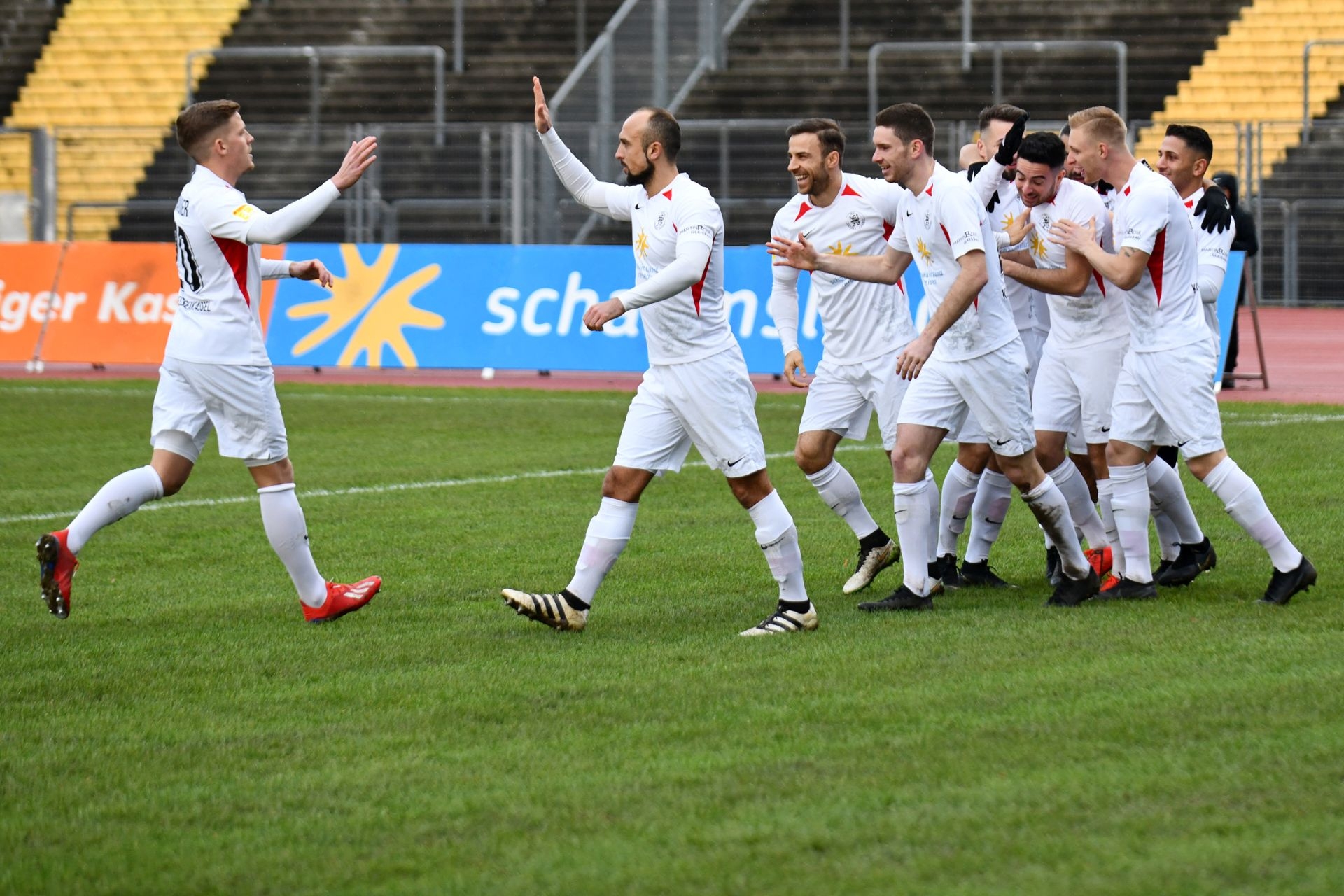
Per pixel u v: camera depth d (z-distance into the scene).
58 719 18.17
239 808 15.04
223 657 21.14
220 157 23.06
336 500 34.62
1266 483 34.06
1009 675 19.06
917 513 23.55
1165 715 17.09
